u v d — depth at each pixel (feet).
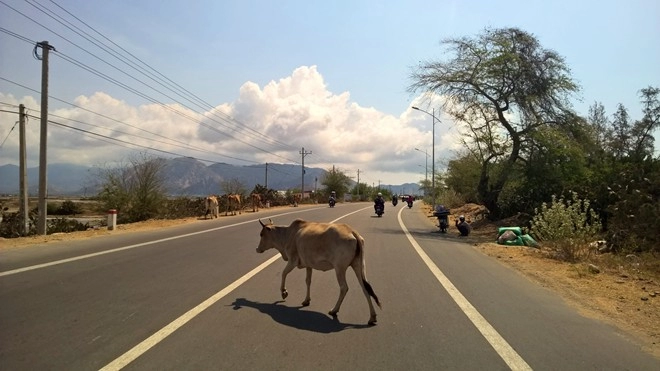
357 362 17.65
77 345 18.76
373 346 19.53
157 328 21.15
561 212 50.08
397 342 20.15
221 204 130.72
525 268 41.81
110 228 72.33
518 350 19.60
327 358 17.99
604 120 132.57
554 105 85.56
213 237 60.59
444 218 78.74
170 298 26.96
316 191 289.74
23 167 70.54
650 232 46.85
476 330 22.24
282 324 22.34
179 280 32.17
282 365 17.15
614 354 19.58
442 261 44.75
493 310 26.21
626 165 63.41
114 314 23.34
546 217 51.62
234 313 24.06
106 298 26.63
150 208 102.73
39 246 49.14
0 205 80.28
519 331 22.33
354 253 23.90
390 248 53.93
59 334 20.10
